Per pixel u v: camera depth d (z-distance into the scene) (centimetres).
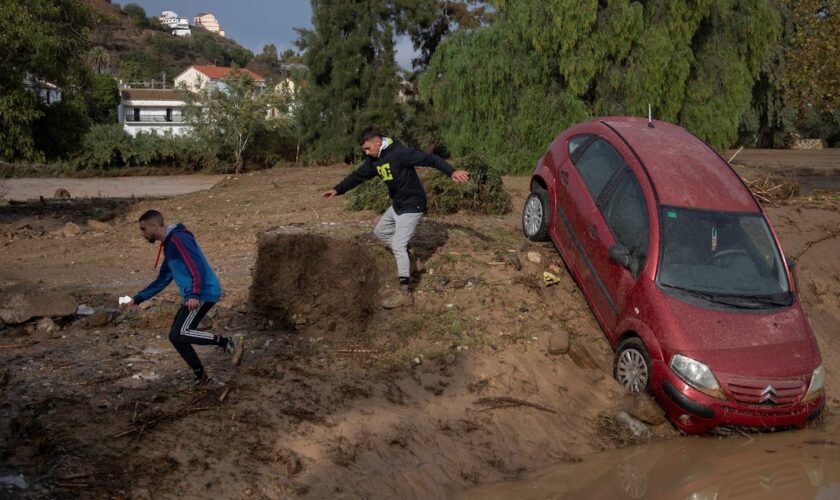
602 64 1830
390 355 698
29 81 1656
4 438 502
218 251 1081
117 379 600
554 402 680
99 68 7812
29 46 1487
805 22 1847
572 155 898
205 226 1276
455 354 717
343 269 763
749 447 649
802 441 668
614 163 817
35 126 1648
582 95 1912
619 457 620
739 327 660
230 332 723
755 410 631
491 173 1232
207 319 721
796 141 4678
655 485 573
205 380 600
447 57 1970
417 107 3822
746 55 2006
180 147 4431
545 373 719
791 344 661
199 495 475
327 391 621
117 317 752
